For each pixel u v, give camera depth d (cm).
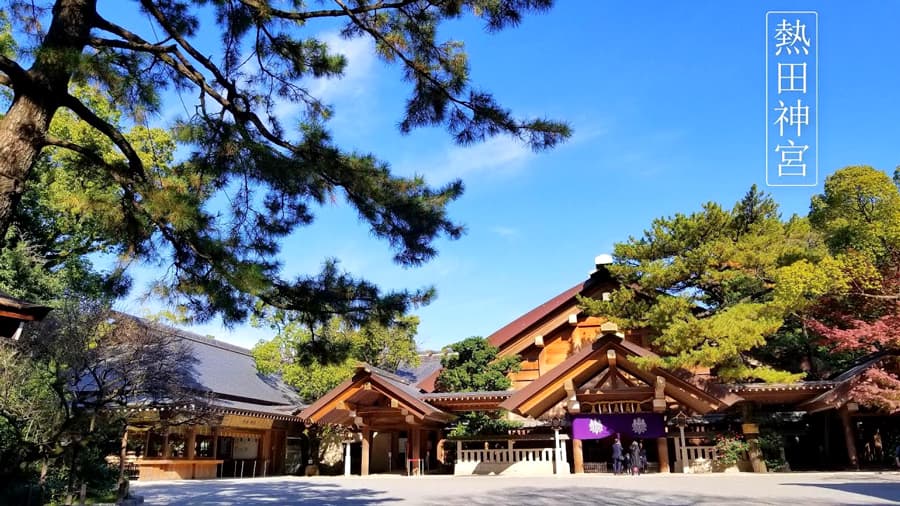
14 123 605
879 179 2116
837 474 1794
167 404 1691
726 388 1938
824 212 2266
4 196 585
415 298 763
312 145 720
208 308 734
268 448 2948
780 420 2148
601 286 2747
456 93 739
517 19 707
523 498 1299
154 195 634
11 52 663
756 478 1712
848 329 2056
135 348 1563
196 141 719
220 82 742
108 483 1566
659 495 1281
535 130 731
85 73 601
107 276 760
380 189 719
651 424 2062
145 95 679
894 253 1973
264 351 2912
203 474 2484
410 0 713
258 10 705
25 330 1395
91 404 1271
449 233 766
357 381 2292
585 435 2102
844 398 1973
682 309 2058
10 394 1309
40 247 2095
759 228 2259
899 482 1482
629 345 1995
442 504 1210
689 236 2236
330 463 3192
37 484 1220
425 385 2741
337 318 751
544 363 2748
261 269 659
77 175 747
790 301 1902
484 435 2380
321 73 797
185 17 770
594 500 1215
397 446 3070
